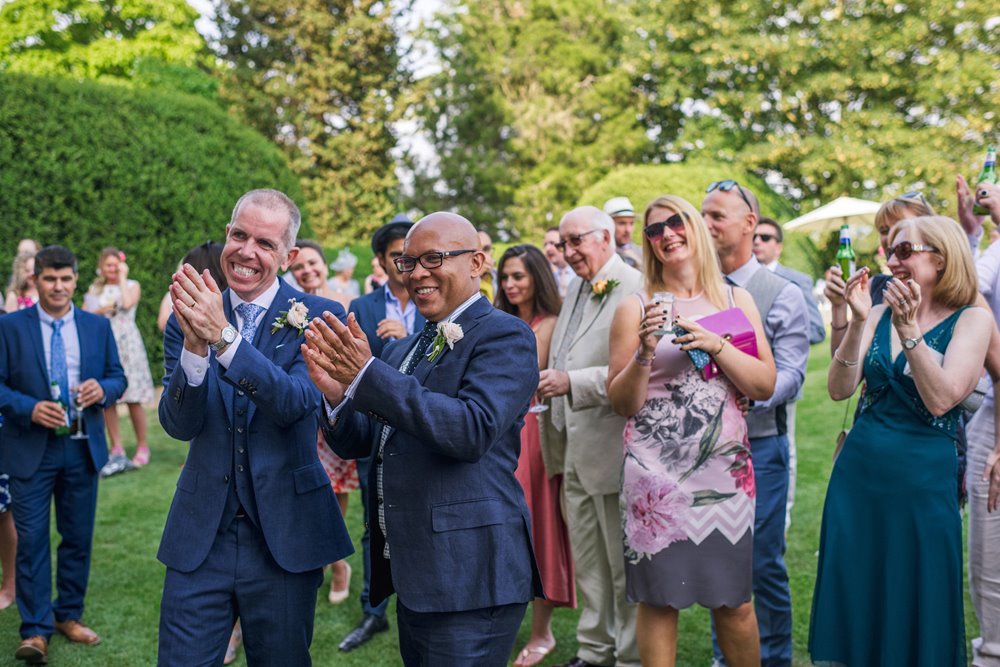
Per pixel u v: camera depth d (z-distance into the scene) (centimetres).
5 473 391
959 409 292
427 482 229
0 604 455
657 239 311
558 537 398
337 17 2850
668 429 295
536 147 2822
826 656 297
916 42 2150
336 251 1791
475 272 243
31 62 2230
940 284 295
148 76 2233
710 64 2297
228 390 256
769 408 344
